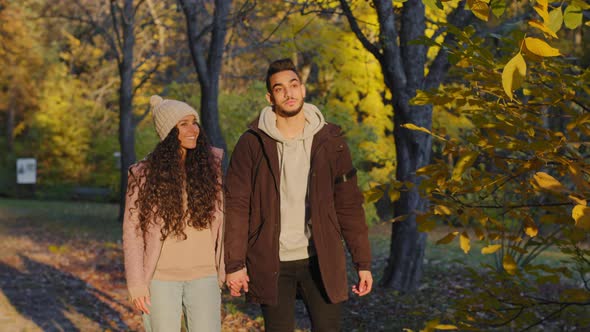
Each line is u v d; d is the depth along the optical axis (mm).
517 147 3004
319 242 3355
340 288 3404
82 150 37000
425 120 8641
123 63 20781
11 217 23250
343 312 7742
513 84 2086
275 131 3346
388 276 9203
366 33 12664
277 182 3367
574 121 2926
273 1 12273
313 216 3357
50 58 37344
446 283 9648
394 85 8617
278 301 3439
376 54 8641
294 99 3357
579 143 2834
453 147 3174
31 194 38031
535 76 3402
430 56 12484
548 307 4148
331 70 17641
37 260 12406
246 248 3439
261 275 3396
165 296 3562
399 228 9102
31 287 9422
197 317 3592
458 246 15070
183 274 3588
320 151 3373
